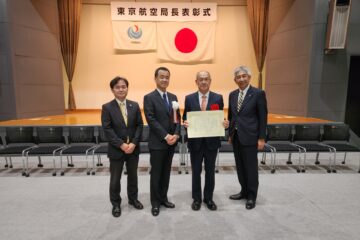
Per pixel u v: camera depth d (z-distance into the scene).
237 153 2.90
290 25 6.19
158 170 2.61
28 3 6.07
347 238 2.26
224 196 3.15
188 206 2.87
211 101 2.62
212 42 8.38
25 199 3.06
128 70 8.57
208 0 8.34
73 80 8.55
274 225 2.47
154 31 8.27
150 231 2.37
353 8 5.52
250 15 8.20
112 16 8.11
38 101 6.42
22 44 5.96
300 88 6.04
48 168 4.34
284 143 4.47
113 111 2.54
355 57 5.68
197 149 2.61
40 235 2.31
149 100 2.54
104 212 2.73
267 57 6.99
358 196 3.15
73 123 5.06
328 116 5.85
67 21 8.06
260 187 3.43
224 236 2.29
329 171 4.07
